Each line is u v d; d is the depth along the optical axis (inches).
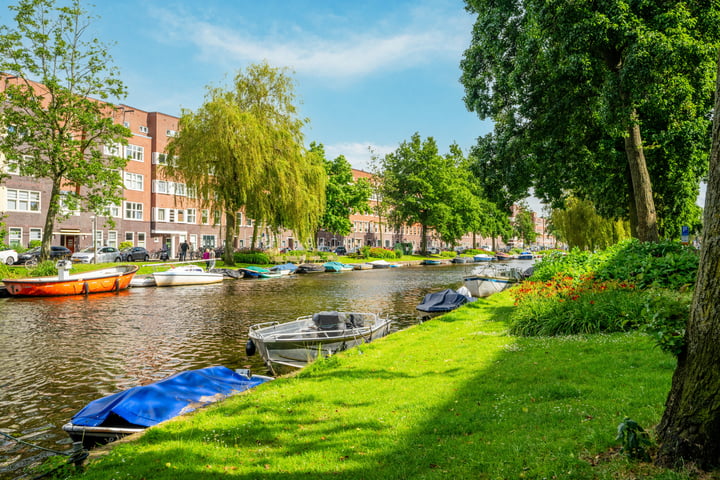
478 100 912.9
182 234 2129.7
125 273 1080.8
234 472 170.2
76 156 1117.7
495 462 156.6
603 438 161.2
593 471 139.7
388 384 279.0
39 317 713.0
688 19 619.8
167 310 790.5
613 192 883.4
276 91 1483.8
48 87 1093.8
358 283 1342.3
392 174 2549.2
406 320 706.2
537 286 545.0
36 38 1075.3
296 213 1461.6
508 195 977.5
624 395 210.4
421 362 336.5
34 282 930.7
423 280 1454.2
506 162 916.0
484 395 240.5
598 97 734.5
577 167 878.4
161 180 2055.9
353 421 215.0
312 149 2220.7
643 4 628.4
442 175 2522.1
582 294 450.3
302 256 1854.1
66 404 344.8
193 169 1314.0
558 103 774.5
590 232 1519.4
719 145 132.0
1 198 1457.9
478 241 4717.0
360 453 179.3
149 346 524.7
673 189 817.5
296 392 275.9
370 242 3348.9
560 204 938.1
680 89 632.4
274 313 764.0
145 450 197.0
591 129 823.7
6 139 1080.2
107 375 415.2
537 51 734.5
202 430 218.2
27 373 419.8
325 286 1245.7
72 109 1091.3
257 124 1370.6
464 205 2672.2
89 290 999.0
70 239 1689.2
